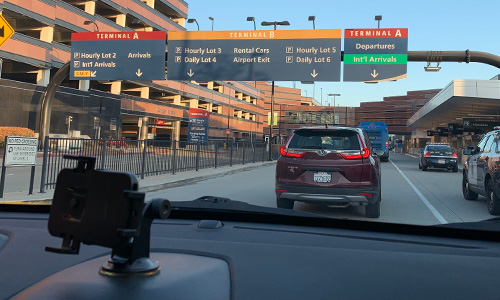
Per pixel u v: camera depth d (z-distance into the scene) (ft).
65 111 104.88
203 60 64.23
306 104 403.75
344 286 6.28
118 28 130.11
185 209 12.53
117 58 65.21
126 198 3.55
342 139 23.43
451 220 23.76
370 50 59.16
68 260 6.91
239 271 6.59
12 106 90.02
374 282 6.50
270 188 40.75
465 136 152.97
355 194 22.21
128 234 3.57
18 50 93.30
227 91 228.22
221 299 5.24
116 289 4.92
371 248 9.07
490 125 102.63
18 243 8.26
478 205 30.37
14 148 30.14
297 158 23.34
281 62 62.64
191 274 5.88
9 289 5.63
